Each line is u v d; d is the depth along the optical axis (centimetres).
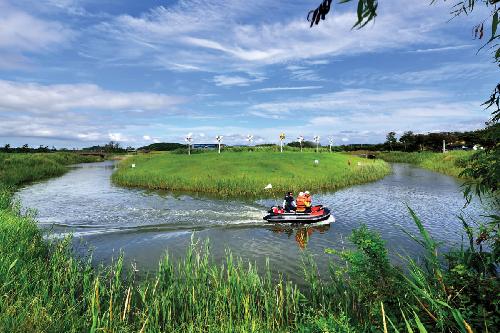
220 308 778
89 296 782
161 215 2183
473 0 296
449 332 421
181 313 803
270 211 2048
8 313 579
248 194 3036
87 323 689
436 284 513
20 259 897
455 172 4628
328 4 195
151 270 1225
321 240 1653
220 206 2491
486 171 429
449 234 1697
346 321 504
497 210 1072
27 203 2616
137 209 2381
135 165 4969
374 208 2427
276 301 833
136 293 973
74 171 5988
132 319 816
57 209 2381
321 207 2139
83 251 1448
